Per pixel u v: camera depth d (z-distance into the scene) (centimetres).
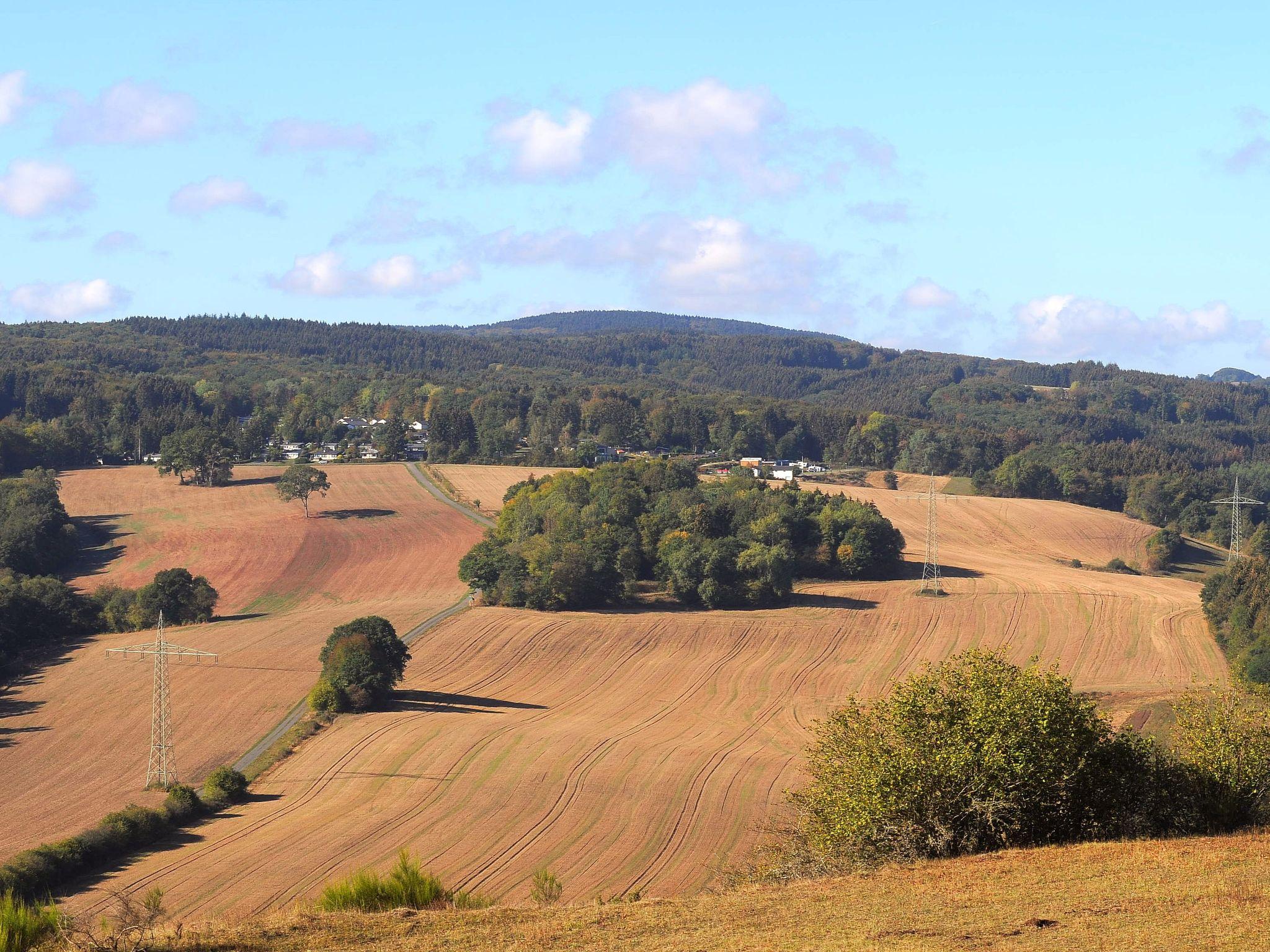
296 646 11300
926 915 2789
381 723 8975
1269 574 11500
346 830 6650
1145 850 3234
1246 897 2744
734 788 7312
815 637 11631
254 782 7725
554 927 2864
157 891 3180
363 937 2831
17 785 7731
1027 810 3522
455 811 6962
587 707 9669
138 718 9225
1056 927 2641
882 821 3497
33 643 11812
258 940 2814
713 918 2895
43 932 2797
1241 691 3928
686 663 10881
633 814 6838
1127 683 10075
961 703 3644
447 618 12188
